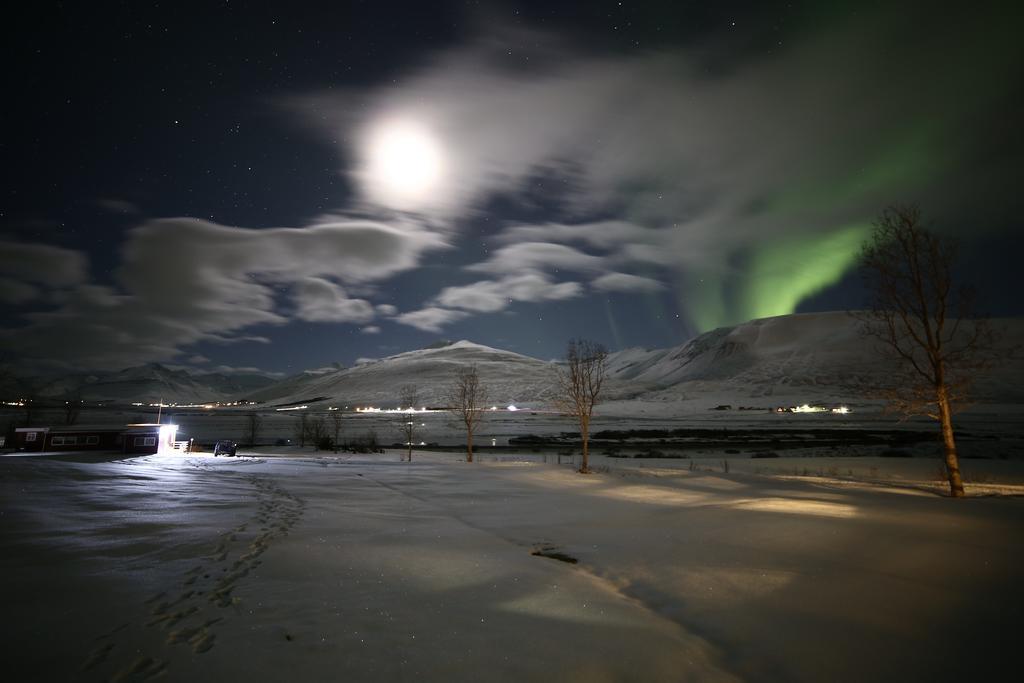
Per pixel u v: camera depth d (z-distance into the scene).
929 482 25.30
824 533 12.16
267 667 5.51
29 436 37.94
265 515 14.30
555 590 8.48
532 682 5.45
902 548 10.72
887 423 99.44
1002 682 5.68
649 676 5.74
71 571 8.48
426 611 7.35
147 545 10.38
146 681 5.10
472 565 9.79
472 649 6.17
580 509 16.30
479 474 27.61
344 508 16.06
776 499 17.77
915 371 21.05
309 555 10.09
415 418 140.00
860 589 8.48
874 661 6.19
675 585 8.85
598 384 32.25
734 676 5.86
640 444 66.38
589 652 6.23
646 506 16.81
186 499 16.66
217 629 6.45
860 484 23.36
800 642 6.69
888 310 21.66
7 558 9.06
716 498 18.38
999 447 52.66
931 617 7.36
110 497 16.39
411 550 10.77
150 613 6.87
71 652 5.66
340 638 6.32
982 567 9.41
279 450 54.47
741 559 10.26
